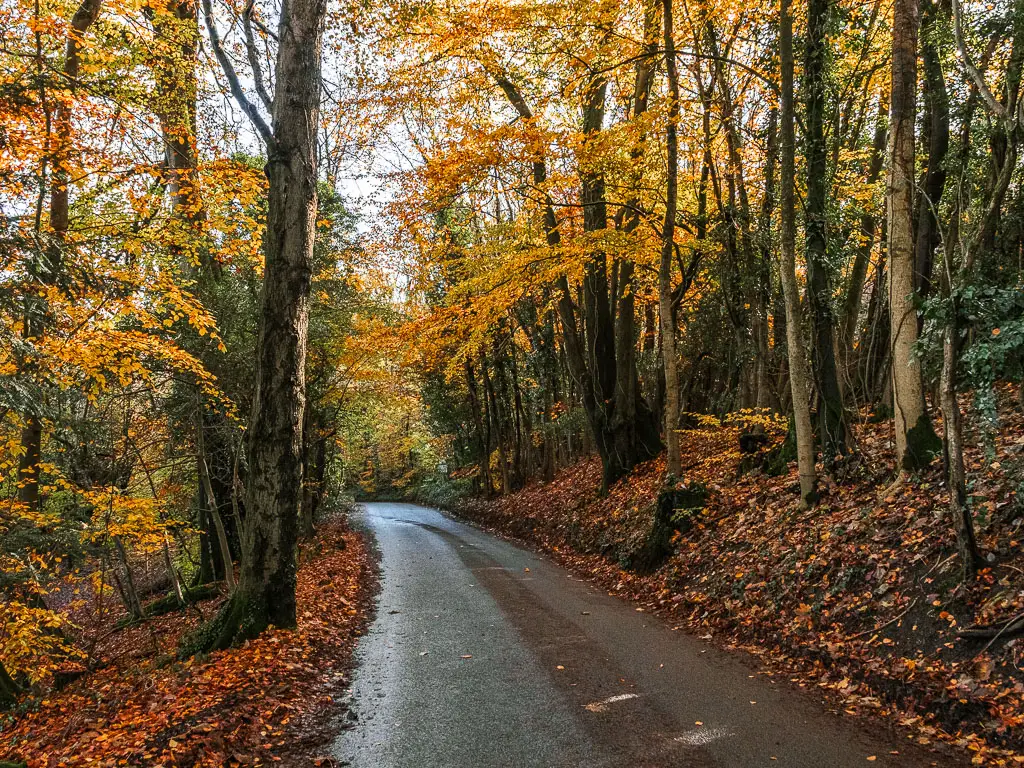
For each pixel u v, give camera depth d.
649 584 10.18
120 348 8.54
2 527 8.20
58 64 9.79
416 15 12.28
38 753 5.70
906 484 7.36
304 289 8.23
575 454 27.16
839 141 11.91
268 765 4.49
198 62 11.16
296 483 8.18
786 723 4.77
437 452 41.22
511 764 4.36
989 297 5.06
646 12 12.40
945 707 4.51
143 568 19.30
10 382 6.66
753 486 10.84
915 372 7.48
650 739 4.64
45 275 7.22
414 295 22.22
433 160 12.98
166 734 4.85
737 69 13.77
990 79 8.66
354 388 21.66
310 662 6.91
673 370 11.84
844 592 6.48
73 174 8.70
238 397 12.80
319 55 8.38
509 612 9.09
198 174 9.77
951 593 5.38
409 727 5.09
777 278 12.73
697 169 15.98
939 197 9.54
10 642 8.41
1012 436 7.16
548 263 13.50
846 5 10.57
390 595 11.08
